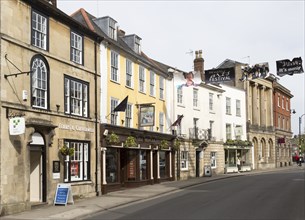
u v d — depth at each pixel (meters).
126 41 27.50
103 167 21.52
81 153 19.80
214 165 40.06
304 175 34.72
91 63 21.14
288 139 64.81
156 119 29.53
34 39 16.62
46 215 14.10
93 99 21.09
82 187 19.42
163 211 14.66
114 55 23.86
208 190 22.94
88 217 14.03
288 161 64.00
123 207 16.62
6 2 14.86
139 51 28.11
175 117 32.59
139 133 25.94
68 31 19.11
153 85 29.38
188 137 34.91
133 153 25.95
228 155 43.59
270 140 56.12
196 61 39.72
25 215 14.13
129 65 25.81
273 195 19.16
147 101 28.11
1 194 14.09
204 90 38.62
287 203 16.12
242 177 35.09
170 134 30.83
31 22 16.33
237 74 49.00
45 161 16.78
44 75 17.11
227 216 13.03
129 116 25.47
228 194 20.14
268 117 56.38
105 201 18.12
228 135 43.72
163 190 23.02
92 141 20.72
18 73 14.91
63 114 18.23
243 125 47.00
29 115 15.86
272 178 31.83
